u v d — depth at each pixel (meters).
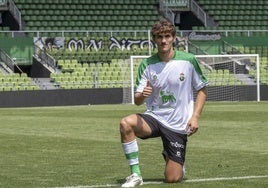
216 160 11.88
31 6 47.62
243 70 45.44
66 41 44.56
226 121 22.77
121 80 43.38
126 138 8.91
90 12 48.88
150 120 9.11
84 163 11.72
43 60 43.12
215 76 44.31
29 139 16.69
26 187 9.02
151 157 12.55
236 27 51.34
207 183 9.10
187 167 10.92
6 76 40.56
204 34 47.19
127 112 29.78
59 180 9.62
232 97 44.19
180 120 9.13
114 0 49.91
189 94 9.30
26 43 43.59
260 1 52.97
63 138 16.94
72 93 39.91
